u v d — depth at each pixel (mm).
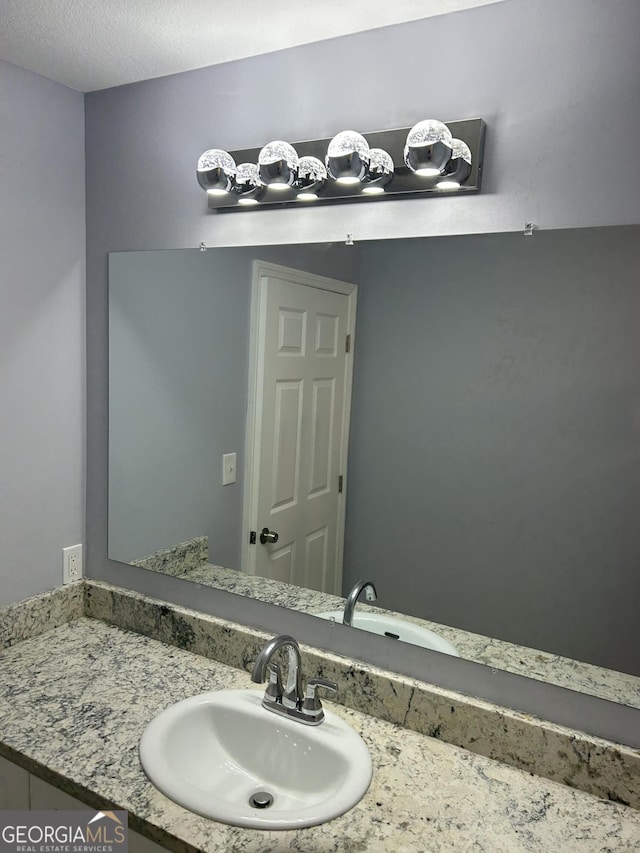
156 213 1750
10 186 1666
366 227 1459
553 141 1246
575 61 1215
